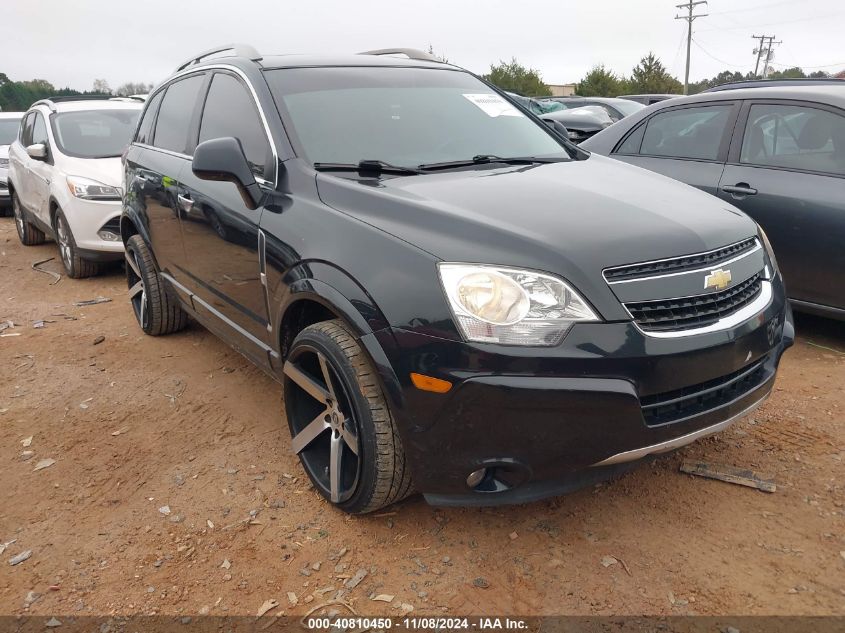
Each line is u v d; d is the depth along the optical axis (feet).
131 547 8.95
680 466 10.30
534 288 7.44
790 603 7.63
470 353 7.36
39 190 24.71
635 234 8.06
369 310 8.07
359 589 8.08
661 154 17.15
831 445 10.78
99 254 21.95
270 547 8.85
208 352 15.74
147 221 15.16
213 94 13.12
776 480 9.91
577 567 8.30
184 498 9.99
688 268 8.05
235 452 11.22
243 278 11.00
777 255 14.69
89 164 22.66
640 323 7.64
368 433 8.32
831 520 9.00
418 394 7.69
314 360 9.64
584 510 9.39
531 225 8.07
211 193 11.94
